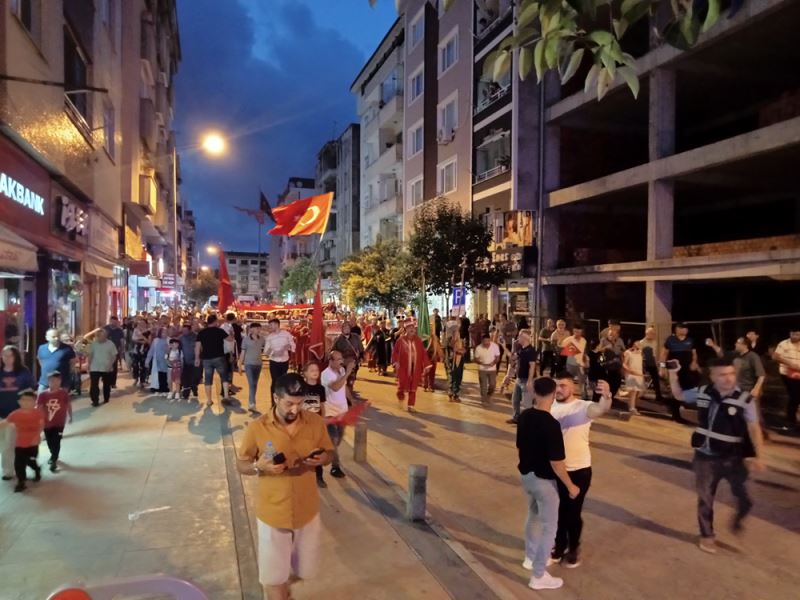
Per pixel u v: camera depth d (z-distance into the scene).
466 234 21.14
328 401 7.49
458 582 4.73
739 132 19.77
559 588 4.80
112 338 16.12
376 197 41.41
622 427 10.63
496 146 24.62
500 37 23.45
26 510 6.14
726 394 5.41
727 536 5.80
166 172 38.84
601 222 21.59
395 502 6.62
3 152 10.12
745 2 13.37
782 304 18.48
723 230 21.27
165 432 9.80
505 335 18.86
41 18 11.42
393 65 37.12
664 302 16.08
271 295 107.31
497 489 7.30
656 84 16.12
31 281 12.94
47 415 7.42
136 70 23.83
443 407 12.84
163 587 2.56
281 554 3.91
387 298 28.34
